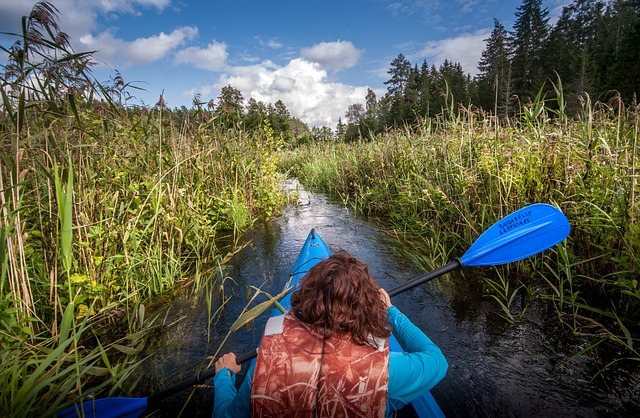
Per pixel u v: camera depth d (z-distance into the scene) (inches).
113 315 114.7
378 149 291.3
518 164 138.0
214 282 145.4
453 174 172.2
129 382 87.8
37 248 117.3
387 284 139.5
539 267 130.6
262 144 268.4
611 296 111.5
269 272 154.4
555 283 123.9
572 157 125.4
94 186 120.3
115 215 135.1
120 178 143.0
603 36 2007.9
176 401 81.0
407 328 61.6
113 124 143.6
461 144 171.2
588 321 101.2
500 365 88.8
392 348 76.1
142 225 144.5
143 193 146.5
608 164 114.0
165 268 140.7
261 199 258.7
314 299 42.8
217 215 206.5
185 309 123.3
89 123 111.0
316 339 41.4
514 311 111.6
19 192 94.3
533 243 101.3
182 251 176.1
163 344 103.4
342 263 45.3
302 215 259.0
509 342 97.2
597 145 115.2
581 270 120.8
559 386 80.7
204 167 204.5
